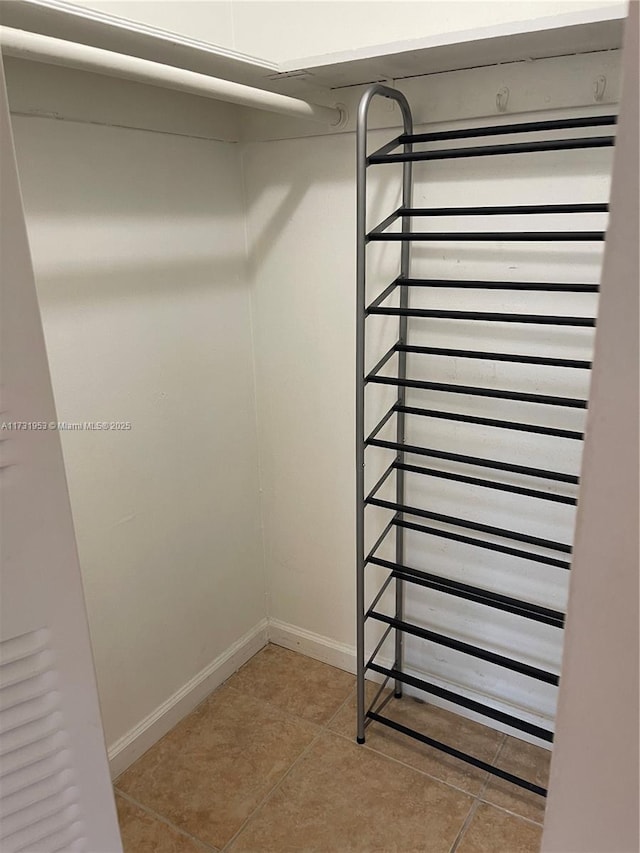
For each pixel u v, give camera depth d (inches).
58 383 53.0
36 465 21.7
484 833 57.6
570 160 50.7
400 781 63.1
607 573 16.6
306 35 60.2
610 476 15.9
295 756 66.3
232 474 73.3
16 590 22.2
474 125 54.4
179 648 69.9
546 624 60.9
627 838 18.7
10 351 20.5
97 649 60.4
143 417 61.0
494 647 66.6
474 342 58.6
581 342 53.5
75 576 23.5
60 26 40.3
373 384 65.7
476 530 58.1
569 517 58.4
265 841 57.4
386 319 62.9
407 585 70.3
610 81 47.5
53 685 24.0
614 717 17.7
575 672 18.1
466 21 52.2
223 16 62.9
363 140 50.3
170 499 65.5
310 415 71.2
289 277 67.9
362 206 51.9
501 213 48.8
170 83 43.8
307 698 74.2
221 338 68.6
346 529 72.9
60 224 50.9
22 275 20.4
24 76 46.6
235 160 66.8
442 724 69.7
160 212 59.2
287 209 65.8
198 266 64.3
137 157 56.2
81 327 53.9
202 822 59.3
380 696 73.9
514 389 57.9
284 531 78.0
